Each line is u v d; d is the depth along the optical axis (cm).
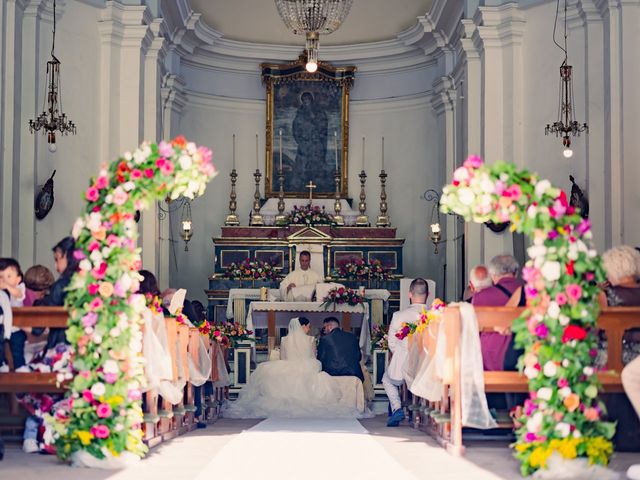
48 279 970
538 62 1588
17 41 1356
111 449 725
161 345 871
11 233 1330
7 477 667
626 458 772
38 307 782
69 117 1539
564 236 711
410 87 2191
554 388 699
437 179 2127
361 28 2216
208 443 913
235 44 2203
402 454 823
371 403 1475
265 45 2222
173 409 1019
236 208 2202
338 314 1691
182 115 2142
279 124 2219
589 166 1448
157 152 764
